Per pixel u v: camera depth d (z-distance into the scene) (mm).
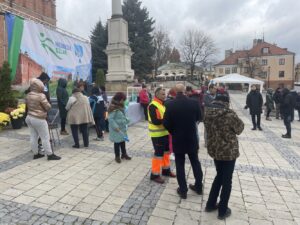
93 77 34812
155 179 4930
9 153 6363
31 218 3574
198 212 3896
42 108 5750
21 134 8344
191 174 5395
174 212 3873
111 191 4480
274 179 5305
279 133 10422
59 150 6805
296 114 17172
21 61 10430
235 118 3621
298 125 12836
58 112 8047
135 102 12742
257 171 5738
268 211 4012
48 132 5914
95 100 7773
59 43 12930
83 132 7090
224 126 3635
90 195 4301
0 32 14086
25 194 4254
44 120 5793
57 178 4945
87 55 15734
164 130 4906
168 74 68750
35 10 23922
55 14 27156
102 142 7754
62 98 8242
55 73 12469
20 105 9727
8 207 3836
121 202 4109
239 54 76188
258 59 71375
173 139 4273
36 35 11312
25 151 6559
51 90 12016
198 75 67938
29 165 5590
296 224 3691
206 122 3789
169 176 5242
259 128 10977
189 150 4227
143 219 3656
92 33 36250
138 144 7797
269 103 14328
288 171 5805
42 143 5895
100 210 3848
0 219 3520
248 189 4781
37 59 11297
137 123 11812
